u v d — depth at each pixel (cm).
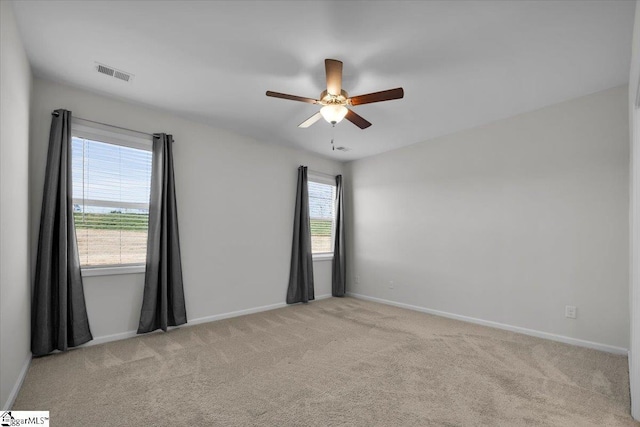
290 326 352
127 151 318
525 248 333
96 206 297
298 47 218
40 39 211
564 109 308
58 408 185
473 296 374
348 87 273
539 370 241
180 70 251
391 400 197
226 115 345
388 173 481
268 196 438
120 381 218
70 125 270
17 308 204
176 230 334
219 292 381
